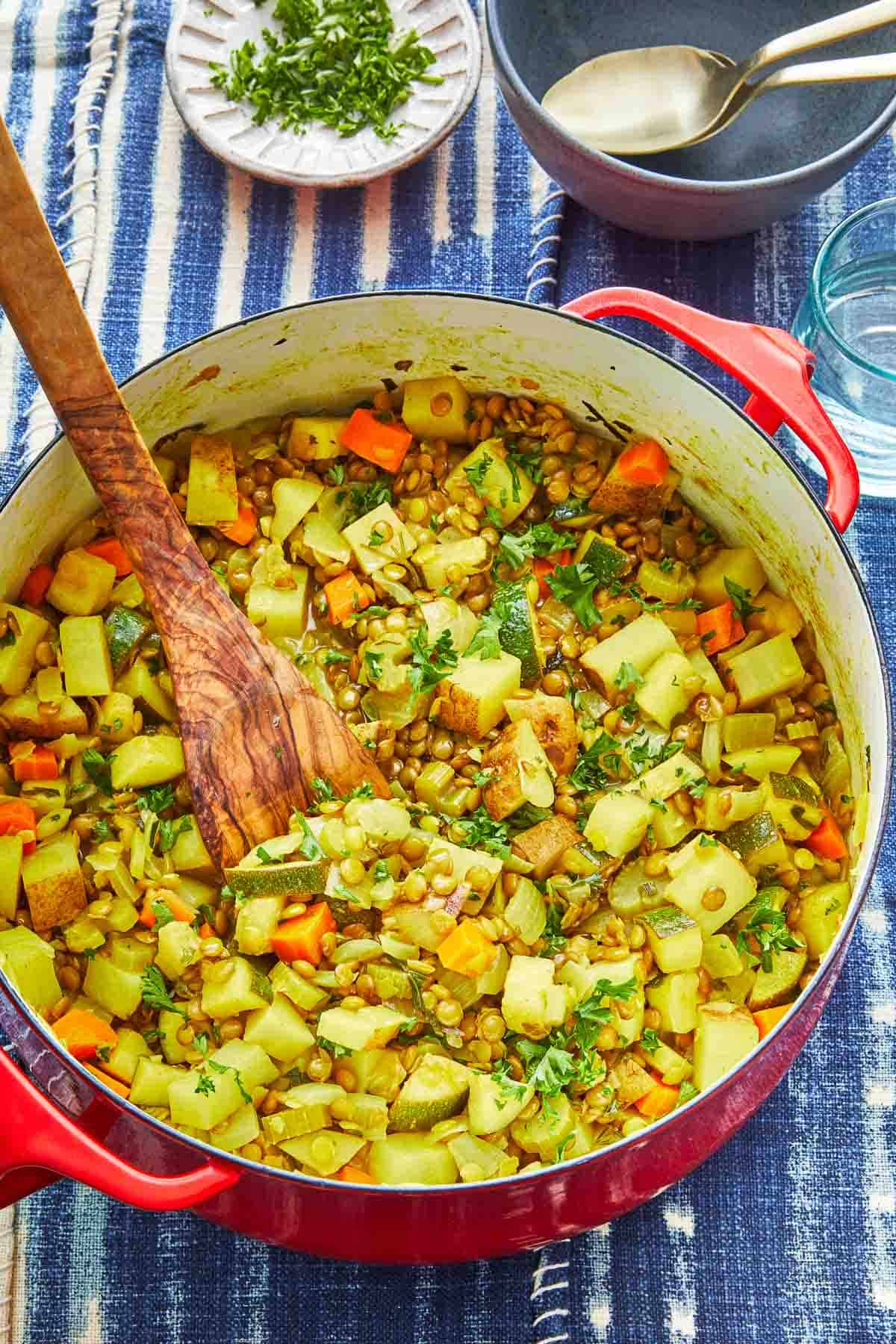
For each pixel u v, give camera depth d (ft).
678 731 2.40
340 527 2.48
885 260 2.69
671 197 2.50
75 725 2.35
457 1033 2.26
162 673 2.39
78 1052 2.24
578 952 2.30
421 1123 2.23
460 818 2.36
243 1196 2.16
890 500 2.60
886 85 2.63
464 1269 2.37
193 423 2.45
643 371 2.36
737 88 2.58
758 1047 2.05
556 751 2.38
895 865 2.48
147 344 2.65
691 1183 2.39
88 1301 2.35
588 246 2.70
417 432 2.51
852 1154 2.40
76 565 2.38
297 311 2.34
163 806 2.35
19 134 2.73
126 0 2.76
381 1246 2.21
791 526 2.37
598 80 2.65
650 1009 2.30
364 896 2.28
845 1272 2.37
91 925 2.30
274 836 2.32
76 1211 2.37
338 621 2.43
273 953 2.31
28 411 2.61
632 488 2.46
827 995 2.29
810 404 2.32
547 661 2.44
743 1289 2.36
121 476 2.24
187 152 2.72
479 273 2.69
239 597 2.45
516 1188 2.03
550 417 2.48
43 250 2.15
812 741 2.40
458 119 2.66
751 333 2.35
